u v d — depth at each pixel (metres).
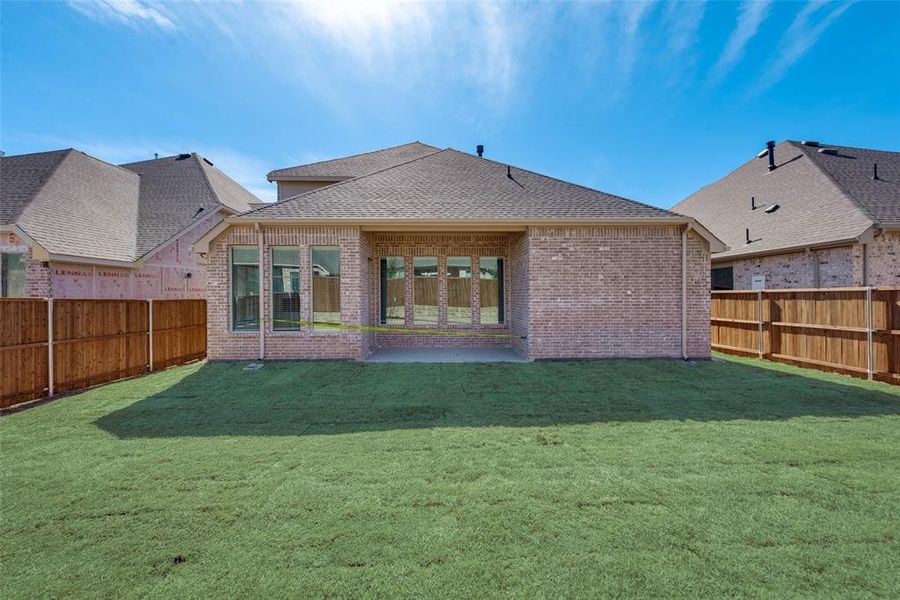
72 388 7.48
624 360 10.00
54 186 13.18
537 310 10.05
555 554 2.84
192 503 3.54
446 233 12.07
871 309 8.12
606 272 10.11
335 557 2.83
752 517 3.29
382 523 3.23
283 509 3.43
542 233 10.05
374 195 10.90
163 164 19.41
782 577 2.62
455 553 2.86
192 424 5.60
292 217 9.71
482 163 13.27
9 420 5.79
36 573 2.70
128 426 5.51
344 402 6.62
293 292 10.13
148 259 13.43
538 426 5.47
